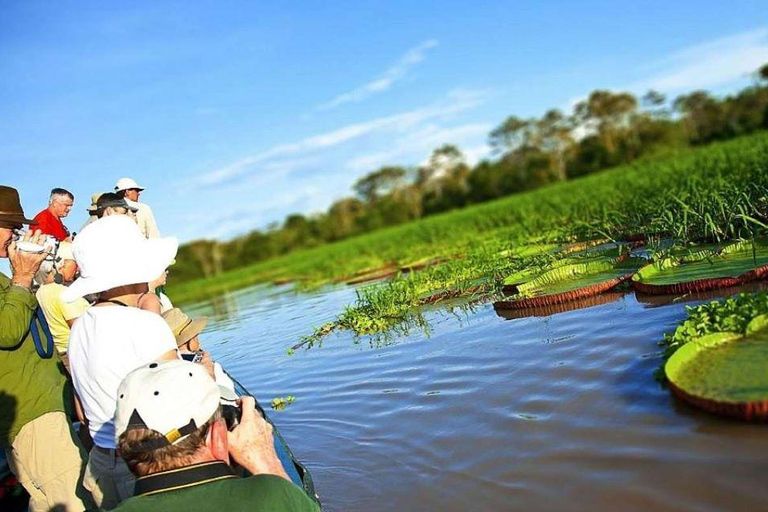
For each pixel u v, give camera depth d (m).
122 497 3.43
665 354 4.47
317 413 5.66
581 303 6.70
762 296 4.69
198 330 4.50
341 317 9.49
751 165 12.17
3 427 3.81
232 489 2.57
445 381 5.53
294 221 66.06
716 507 3.02
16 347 3.81
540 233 13.52
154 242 3.71
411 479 4.06
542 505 3.42
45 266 5.17
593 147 66.94
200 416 2.62
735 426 3.55
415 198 76.12
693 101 67.62
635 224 10.57
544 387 4.77
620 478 3.43
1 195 3.97
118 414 2.63
